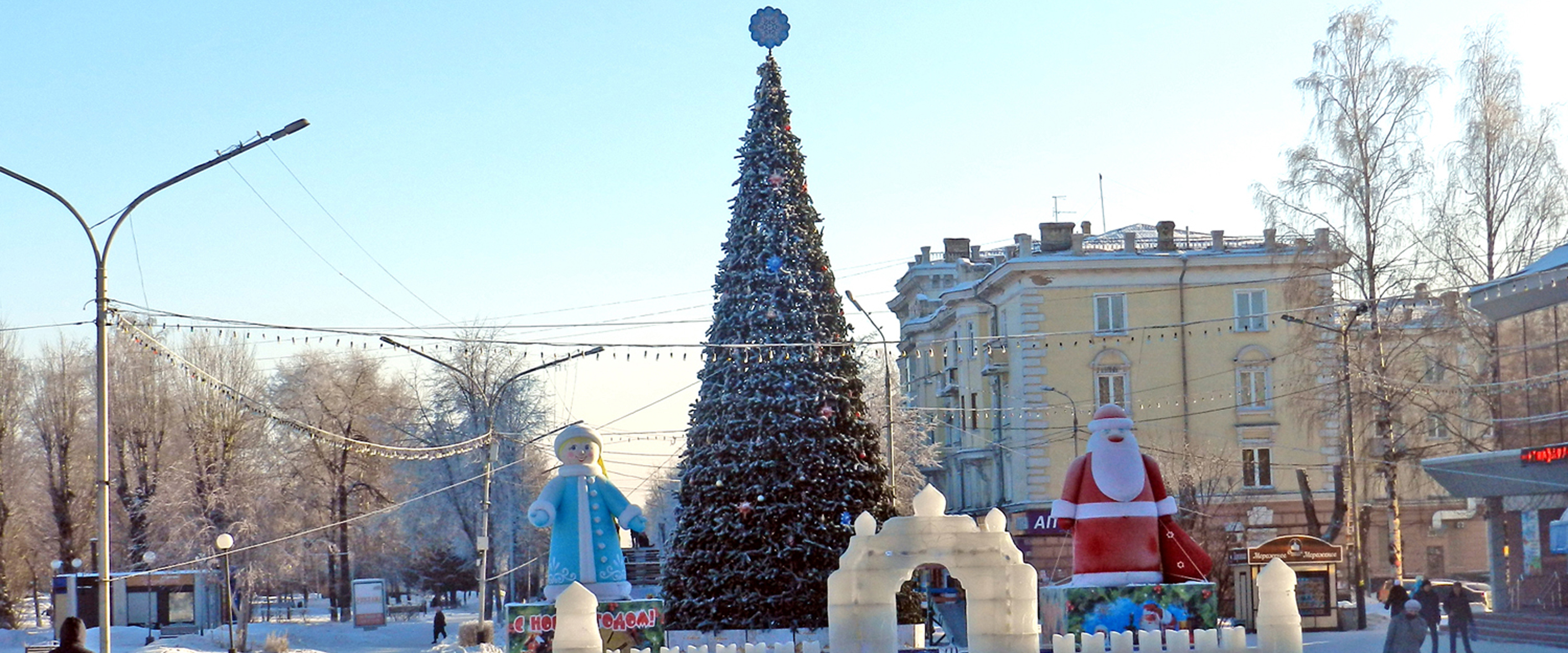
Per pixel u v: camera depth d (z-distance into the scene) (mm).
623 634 24391
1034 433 55125
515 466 57875
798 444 28344
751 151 29469
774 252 29016
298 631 55812
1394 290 38188
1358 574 36094
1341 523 43125
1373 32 38812
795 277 29000
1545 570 27719
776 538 28172
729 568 28203
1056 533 54438
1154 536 23406
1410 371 38531
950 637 33750
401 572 75938
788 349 28625
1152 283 55406
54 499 59531
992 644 17016
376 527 63125
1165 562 23781
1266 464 54531
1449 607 24828
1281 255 40625
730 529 28328
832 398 28797
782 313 28859
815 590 28078
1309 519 47938
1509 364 32375
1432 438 41344
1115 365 55094
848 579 17359
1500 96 37000
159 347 22797
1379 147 38406
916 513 17547
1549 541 27688
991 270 60750
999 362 58250
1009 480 57812
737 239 29328
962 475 64688
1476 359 36750
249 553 55719
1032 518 54594
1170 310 55312
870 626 17250
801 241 29250
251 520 56469
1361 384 37719
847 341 29297
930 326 69750
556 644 15336
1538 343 31094
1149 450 50562
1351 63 38844
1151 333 55219
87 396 60344
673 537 29266
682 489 29453
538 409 58469
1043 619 24047
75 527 60781
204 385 57094
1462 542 50406
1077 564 23641
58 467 60906
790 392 28547
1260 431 54469
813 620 28000
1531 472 27969
